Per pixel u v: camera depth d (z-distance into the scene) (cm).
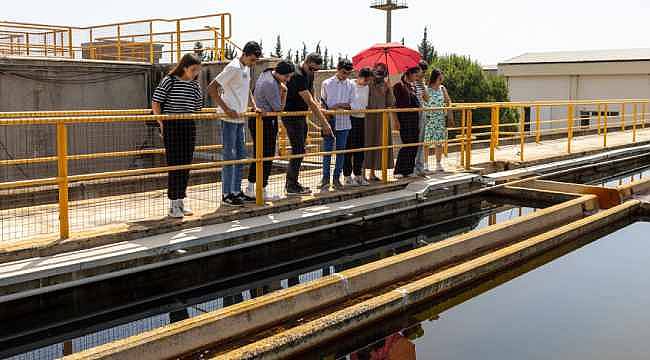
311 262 719
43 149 1349
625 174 1434
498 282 657
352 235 776
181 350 441
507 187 1036
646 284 646
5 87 1320
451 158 1235
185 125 616
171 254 581
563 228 773
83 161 1383
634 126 1633
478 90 3925
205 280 619
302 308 523
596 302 596
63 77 1403
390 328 536
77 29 1748
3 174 1311
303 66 732
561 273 685
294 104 738
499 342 506
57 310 523
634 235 842
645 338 509
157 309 579
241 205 700
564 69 4178
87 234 568
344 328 498
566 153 1330
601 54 4288
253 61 664
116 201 730
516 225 777
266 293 618
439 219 920
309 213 707
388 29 3275
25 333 506
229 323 470
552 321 547
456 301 603
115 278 555
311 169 1058
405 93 895
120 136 1424
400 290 552
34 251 529
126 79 1518
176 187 634
